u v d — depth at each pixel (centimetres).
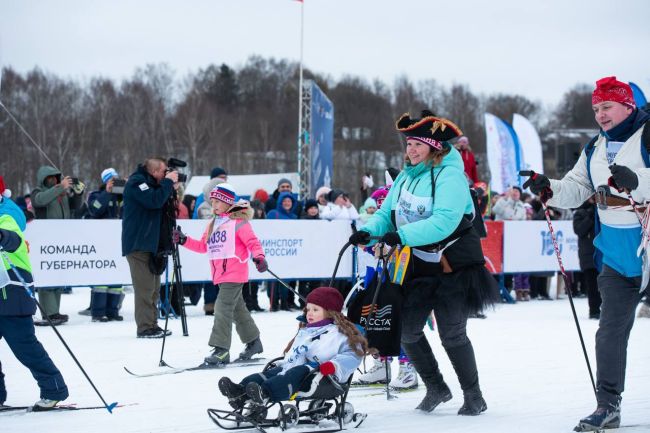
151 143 4794
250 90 6456
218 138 5009
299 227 1154
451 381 624
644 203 453
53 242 1002
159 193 864
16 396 582
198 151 4856
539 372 664
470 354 500
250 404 439
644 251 446
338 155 4797
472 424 477
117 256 1034
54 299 1009
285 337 877
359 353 452
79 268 1014
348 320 469
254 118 5812
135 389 600
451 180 479
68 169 4409
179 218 1166
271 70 6681
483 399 512
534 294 1384
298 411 450
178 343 841
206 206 1116
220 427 448
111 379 642
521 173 498
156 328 892
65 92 5019
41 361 522
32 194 1048
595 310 1060
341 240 1186
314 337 459
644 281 445
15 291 506
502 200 1386
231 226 713
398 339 471
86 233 1018
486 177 5241
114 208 1121
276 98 6375
